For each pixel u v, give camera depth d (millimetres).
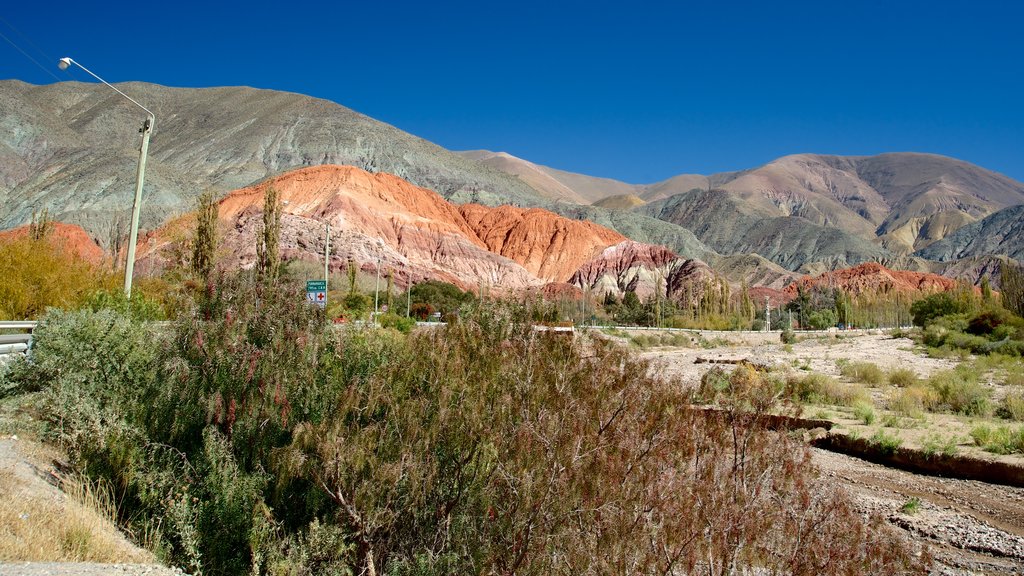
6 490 6430
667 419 7156
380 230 149875
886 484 12422
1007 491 11898
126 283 17859
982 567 8516
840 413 17969
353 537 6863
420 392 7211
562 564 6031
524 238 195500
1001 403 19219
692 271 164875
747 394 7824
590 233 198500
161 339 8484
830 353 41500
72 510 6426
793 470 7121
